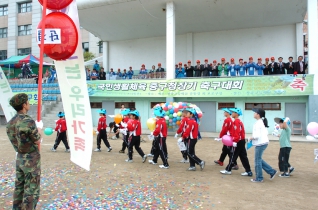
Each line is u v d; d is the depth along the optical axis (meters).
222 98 14.92
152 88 15.59
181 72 16.08
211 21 17.22
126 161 7.86
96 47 29.78
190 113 6.94
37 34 3.68
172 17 14.77
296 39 17.22
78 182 5.66
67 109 4.01
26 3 30.19
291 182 5.75
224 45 18.88
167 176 6.22
